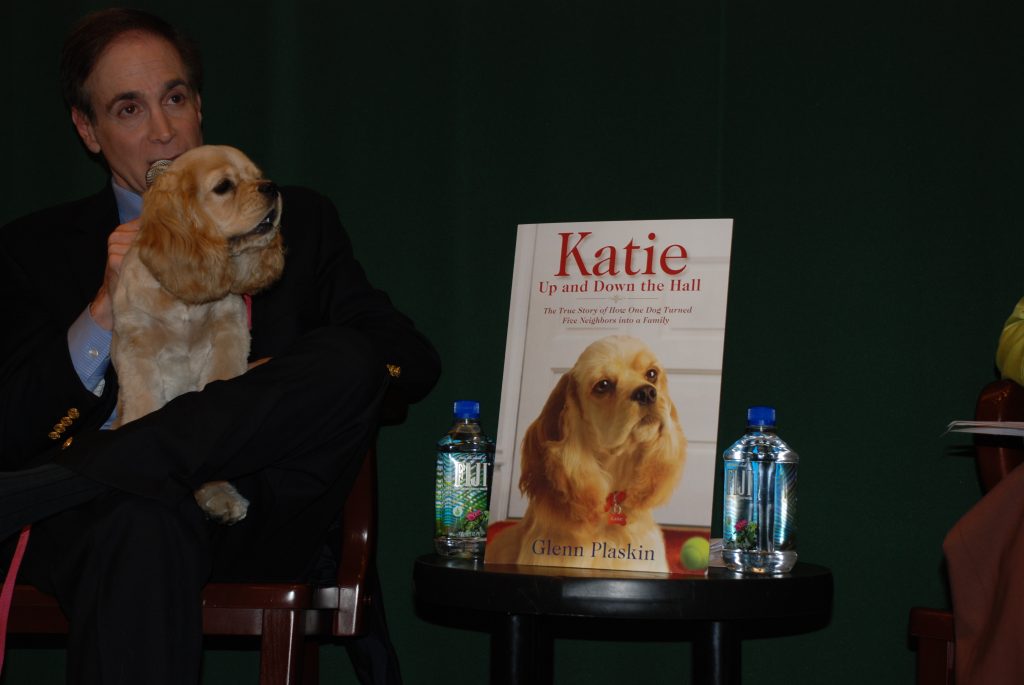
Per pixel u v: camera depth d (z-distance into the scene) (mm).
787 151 1976
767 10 1995
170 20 2238
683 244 1634
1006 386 1532
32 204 2260
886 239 1930
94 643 1238
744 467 1696
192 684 1266
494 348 2104
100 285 1826
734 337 1987
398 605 2121
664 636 2014
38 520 1332
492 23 2129
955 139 1909
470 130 2131
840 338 1941
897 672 1893
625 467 1551
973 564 1369
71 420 1625
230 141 2213
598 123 2064
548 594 1341
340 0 2193
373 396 1506
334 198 2184
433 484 2119
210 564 1352
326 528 1597
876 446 1919
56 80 2252
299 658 1452
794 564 1688
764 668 1963
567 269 1682
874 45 1948
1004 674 1268
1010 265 1877
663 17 2041
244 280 1745
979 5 1908
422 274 2143
